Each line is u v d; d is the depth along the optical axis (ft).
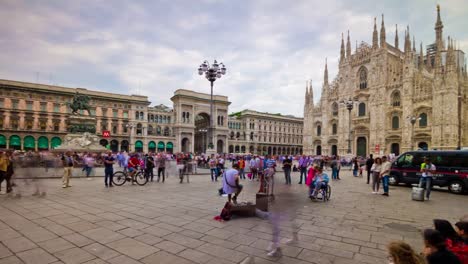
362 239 23.20
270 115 369.09
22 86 225.97
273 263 17.99
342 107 223.51
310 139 254.88
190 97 287.48
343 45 233.96
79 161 93.91
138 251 19.69
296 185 63.46
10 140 219.20
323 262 18.33
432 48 251.80
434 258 11.05
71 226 25.58
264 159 74.54
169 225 26.45
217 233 24.14
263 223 27.58
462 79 195.72
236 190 30.53
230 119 352.69
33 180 42.68
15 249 19.69
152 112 296.51
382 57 198.80
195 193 46.37
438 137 160.86
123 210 32.55
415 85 178.29
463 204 41.55
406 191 56.95
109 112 263.90
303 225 27.53
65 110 242.58
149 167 60.95
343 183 70.49
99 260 18.04
